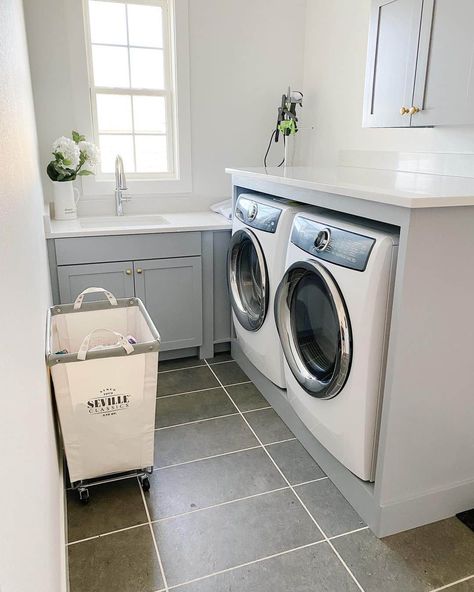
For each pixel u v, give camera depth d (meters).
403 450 1.62
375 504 1.67
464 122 1.73
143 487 1.91
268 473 2.01
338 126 3.07
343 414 1.71
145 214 3.24
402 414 1.57
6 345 0.66
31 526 0.77
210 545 1.65
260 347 2.42
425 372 1.56
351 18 2.84
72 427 1.71
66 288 2.63
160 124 3.26
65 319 2.08
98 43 2.99
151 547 1.64
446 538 1.68
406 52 1.97
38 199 2.19
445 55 1.78
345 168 2.88
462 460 1.73
